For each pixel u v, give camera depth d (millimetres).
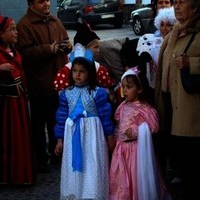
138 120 4289
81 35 4977
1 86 5121
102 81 4727
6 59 5086
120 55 5004
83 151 4293
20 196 5020
